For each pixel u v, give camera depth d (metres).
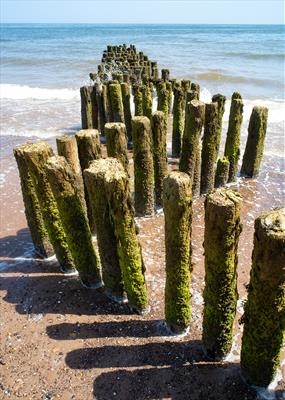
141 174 8.02
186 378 4.94
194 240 7.80
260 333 4.36
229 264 4.45
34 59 37.16
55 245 6.57
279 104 17.22
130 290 5.68
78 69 31.08
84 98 13.16
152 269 6.88
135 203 8.45
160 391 4.81
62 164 5.66
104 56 25.34
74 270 6.77
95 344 5.43
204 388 4.82
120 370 5.07
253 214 8.70
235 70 27.98
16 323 5.85
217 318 4.77
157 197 8.73
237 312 5.90
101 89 13.09
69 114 16.91
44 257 7.24
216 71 27.14
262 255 3.92
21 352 5.39
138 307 5.80
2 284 6.67
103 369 5.09
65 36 91.06
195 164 8.78
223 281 4.54
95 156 6.68
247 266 7.02
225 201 4.16
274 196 9.43
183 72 26.81
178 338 5.46
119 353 5.29
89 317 5.87
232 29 127.31
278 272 3.91
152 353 5.26
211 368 5.05
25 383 4.99
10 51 48.53
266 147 12.22
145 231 8.05
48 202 6.24
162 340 5.44
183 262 4.94
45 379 5.02
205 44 53.84
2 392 4.89
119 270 5.85
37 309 6.07
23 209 9.16
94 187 5.27
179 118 11.30
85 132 6.68
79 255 6.11
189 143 8.49
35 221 6.95
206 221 4.33
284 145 12.38
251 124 9.72
